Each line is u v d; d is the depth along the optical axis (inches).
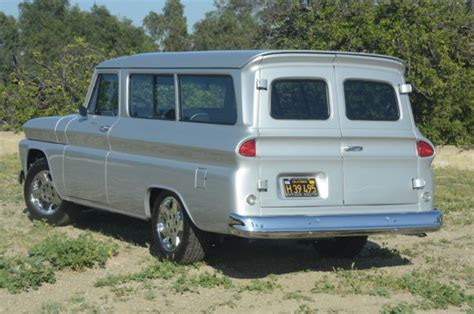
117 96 337.7
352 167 286.2
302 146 278.5
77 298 267.4
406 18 668.1
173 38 1711.4
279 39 741.3
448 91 653.3
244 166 269.9
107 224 385.4
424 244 360.8
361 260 331.6
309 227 274.2
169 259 305.6
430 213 298.2
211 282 283.0
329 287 282.5
